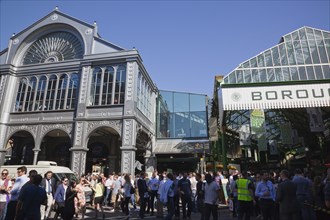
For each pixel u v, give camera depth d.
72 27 25.14
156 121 29.75
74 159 20.81
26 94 24.77
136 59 22.39
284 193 6.63
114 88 22.38
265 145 17.94
